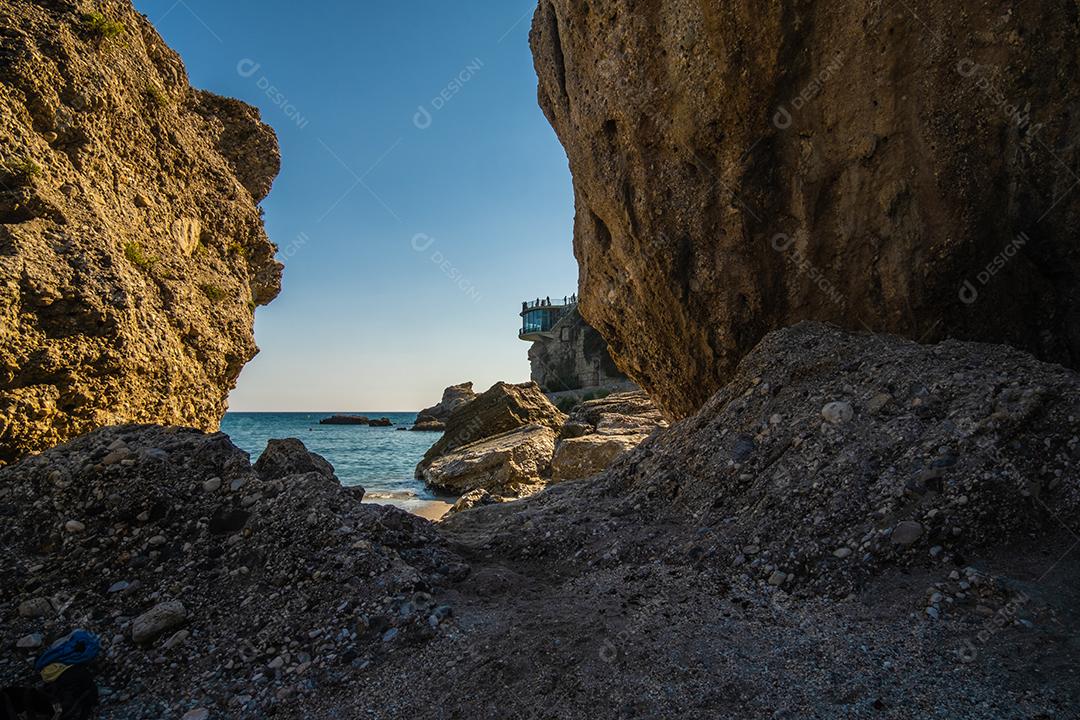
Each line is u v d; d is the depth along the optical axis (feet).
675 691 10.93
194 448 20.08
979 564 14.06
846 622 13.16
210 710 11.54
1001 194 21.36
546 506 25.52
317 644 13.33
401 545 17.70
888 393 19.79
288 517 17.40
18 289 18.57
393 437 190.60
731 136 25.66
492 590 16.62
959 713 9.69
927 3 20.56
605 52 29.09
